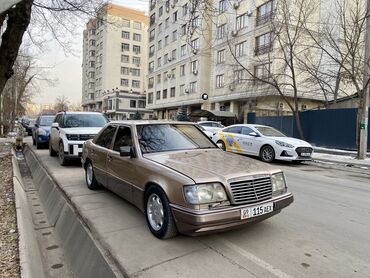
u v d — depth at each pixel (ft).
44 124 52.01
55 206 20.24
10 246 12.55
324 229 15.43
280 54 89.92
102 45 281.54
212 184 12.14
